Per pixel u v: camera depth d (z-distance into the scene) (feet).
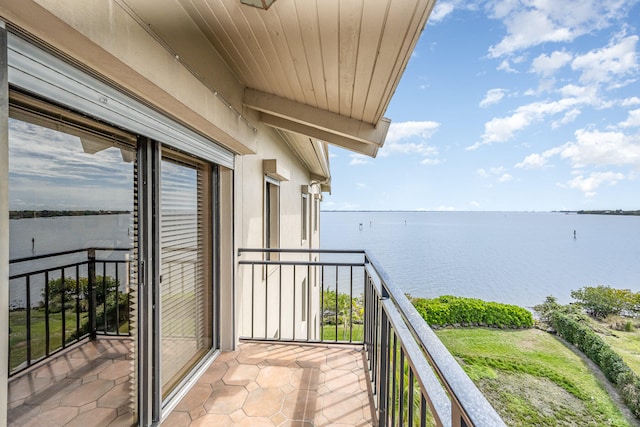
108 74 3.85
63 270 3.91
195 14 5.37
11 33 2.77
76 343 4.17
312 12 4.65
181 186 6.78
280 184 15.07
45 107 3.46
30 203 3.43
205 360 7.95
